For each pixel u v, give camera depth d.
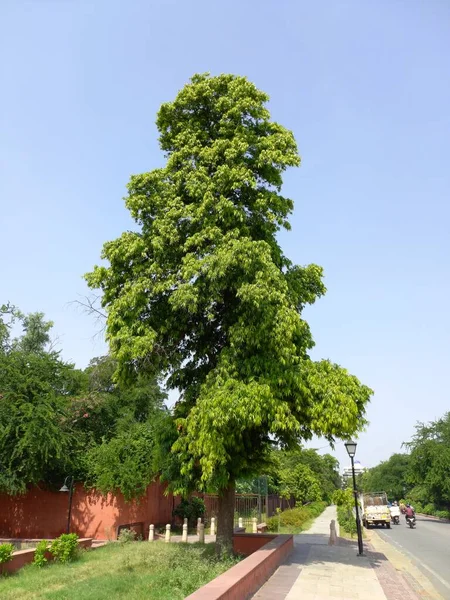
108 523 23.62
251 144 14.73
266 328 12.52
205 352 14.16
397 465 90.62
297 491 55.31
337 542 21.52
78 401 26.62
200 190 13.80
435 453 46.38
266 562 11.56
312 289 15.40
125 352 12.79
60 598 9.51
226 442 12.06
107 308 13.77
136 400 31.38
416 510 65.31
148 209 14.28
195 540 20.83
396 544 23.92
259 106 14.97
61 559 14.63
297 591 10.19
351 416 12.41
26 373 24.39
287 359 12.45
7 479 21.72
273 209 14.52
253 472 13.80
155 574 11.24
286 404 12.08
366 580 11.83
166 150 15.99
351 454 17.89
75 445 24.75
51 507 24.34
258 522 27.62
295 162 14.50
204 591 7.34
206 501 30.55
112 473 22.64
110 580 10.83
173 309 12.90
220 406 11.62
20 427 22.30
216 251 12.88
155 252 13.62
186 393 13.77
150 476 22.97
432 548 22.05
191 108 15.57
